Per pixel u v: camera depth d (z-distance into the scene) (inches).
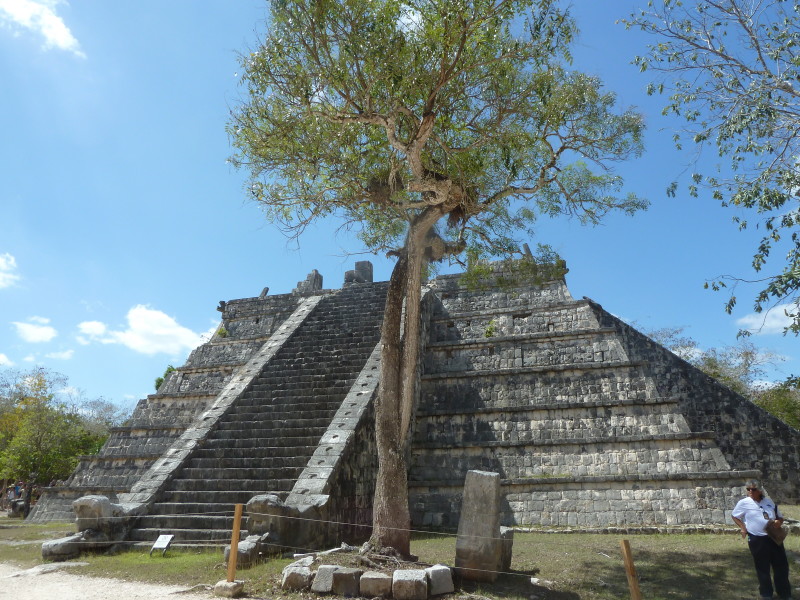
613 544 445.4
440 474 630.5
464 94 444.8
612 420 609.0
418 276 399.2
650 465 561.3
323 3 378.9
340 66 397.4
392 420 375.2
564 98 437.4
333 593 296.8
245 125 454.9
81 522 450.9
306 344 786.8
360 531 518.6
